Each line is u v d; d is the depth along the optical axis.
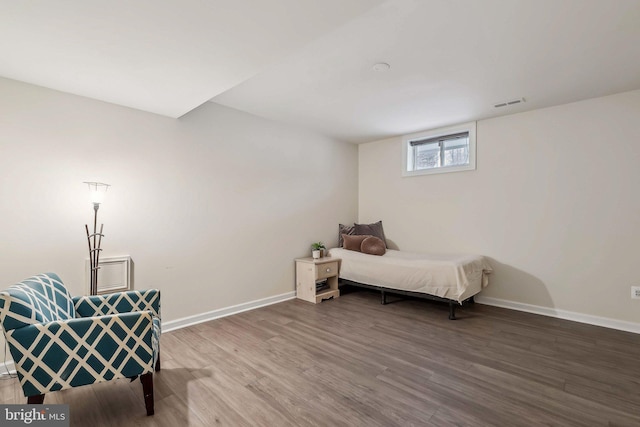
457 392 2.00
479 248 4.01
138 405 1.89
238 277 3.67
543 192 3.54
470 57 2.39
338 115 3.81
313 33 1.77
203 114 3.37
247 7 1.52
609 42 2.17
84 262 2.64
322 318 3.44
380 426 1.68
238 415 1.78
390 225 4.91
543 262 3.55
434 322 3.31
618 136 3.11
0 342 2.28
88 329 1.71
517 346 2.70
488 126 3.92
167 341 2.82
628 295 3.07
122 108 2.84
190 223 3.27
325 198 4.73
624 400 1.91
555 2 1.75
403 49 2.28
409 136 4.66
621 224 3.11
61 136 2.53
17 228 2.35
